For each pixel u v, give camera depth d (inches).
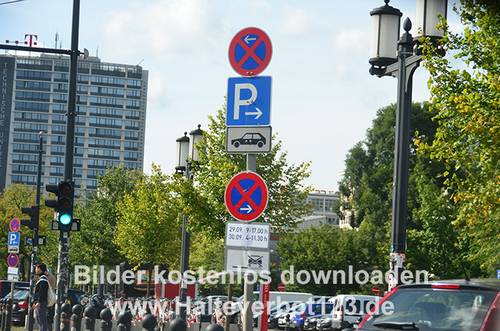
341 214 3437.5
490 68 654.5
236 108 434.6
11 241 1216.2
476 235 1289.4
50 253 3021.7
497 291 309.0
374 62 662.5
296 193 1242.6
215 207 1208.2
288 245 3011.8
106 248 2490.2
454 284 320.8
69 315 879.7
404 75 644.7
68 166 917.8
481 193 679.7
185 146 1243.8
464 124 657.6
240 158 1228.5
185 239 1226.0
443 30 639.8
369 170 3196.4
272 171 1224.8
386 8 657.0
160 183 2025.1
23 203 3144.7
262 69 432.1
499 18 649.0
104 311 781.9
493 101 641.6
